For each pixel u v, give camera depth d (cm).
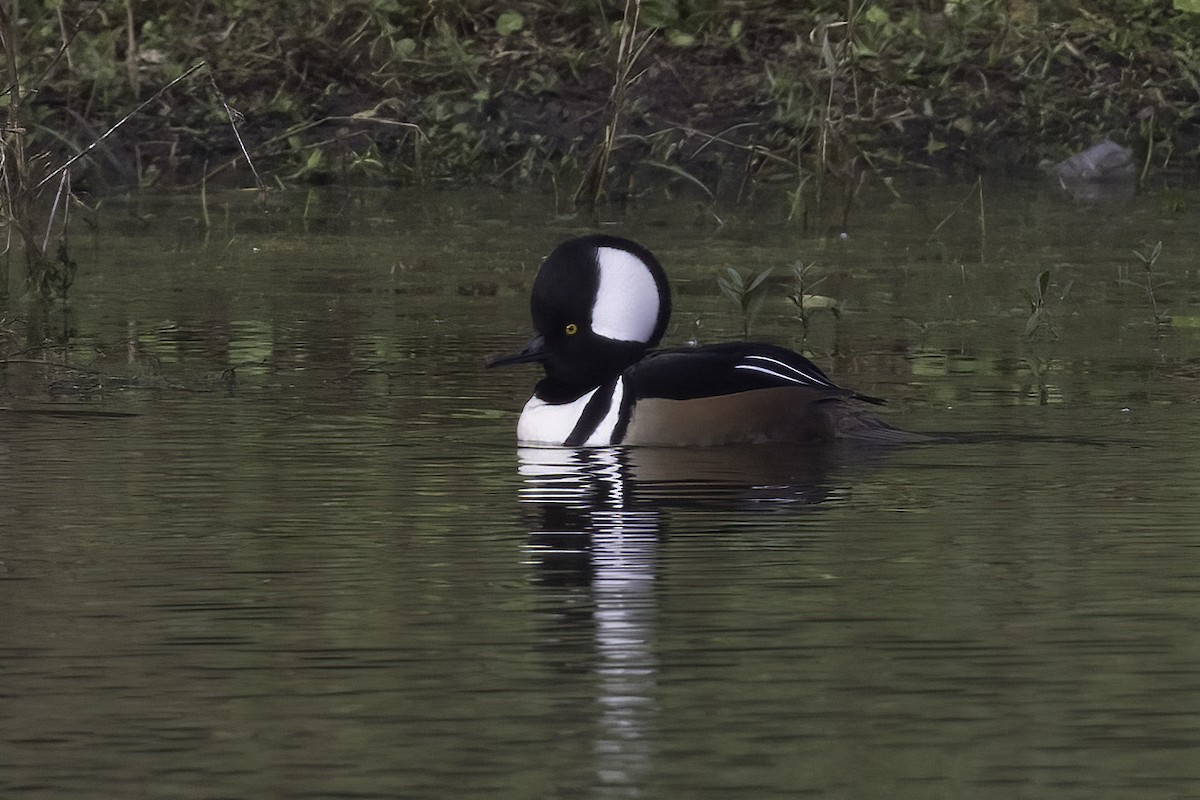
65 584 869
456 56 2572
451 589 859
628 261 1228
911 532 959
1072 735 669
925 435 1201
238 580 875
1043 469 1103
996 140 2591
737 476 1095
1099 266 1909
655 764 644
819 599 838
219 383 1392
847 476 1092
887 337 1567
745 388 1184
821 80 2530
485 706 700
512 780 631
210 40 2594
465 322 1639
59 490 1064
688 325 1622
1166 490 1052
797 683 724
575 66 2580
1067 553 918
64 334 1580
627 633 788
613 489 1063
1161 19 2784
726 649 766
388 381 1399
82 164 2398
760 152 2444
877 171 2433
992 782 627
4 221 1855
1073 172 2525
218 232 2127
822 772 635
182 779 634
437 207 2308
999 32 2720
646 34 2488
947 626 796
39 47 2523
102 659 757
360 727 680
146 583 870
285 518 997
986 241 2062
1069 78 2680
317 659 756
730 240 2073
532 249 2027
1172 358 1478
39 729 680
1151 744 660
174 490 1064
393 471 1114
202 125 2484
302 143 2492
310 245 2048
